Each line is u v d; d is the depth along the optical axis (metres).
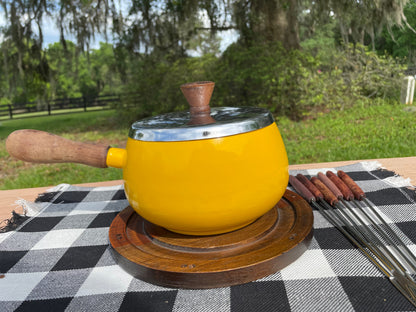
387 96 5.87
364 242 0.55
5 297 0.50
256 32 5.32
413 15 6.97
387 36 7.90
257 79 5.08
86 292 0.50
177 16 5.19
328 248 0.56
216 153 0.47
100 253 0.62
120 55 5.66
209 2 4.96
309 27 5.56
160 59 5.72
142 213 0.54
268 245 0.53
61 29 5.05
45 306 0.48
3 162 4.54
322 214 0.67
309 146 3.75
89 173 3.48
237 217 0.51
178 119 0.54
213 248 0.52
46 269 0.57
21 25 5.02
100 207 0.84
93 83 17.09
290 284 0.48
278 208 0.67
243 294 0.47
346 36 5.64
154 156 0.49
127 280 0.52
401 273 0.47
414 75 5.87
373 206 0.70
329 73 5.63
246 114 0.54
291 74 5.03
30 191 1.00
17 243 0.68
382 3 4.40
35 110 11.75
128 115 6.64
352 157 3.18
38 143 0.57
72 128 7.21
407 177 0.85
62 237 0.69
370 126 4.26
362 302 0.43
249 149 0.49
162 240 0.56
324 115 5.23
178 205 0.49
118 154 0.57
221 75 5.29
